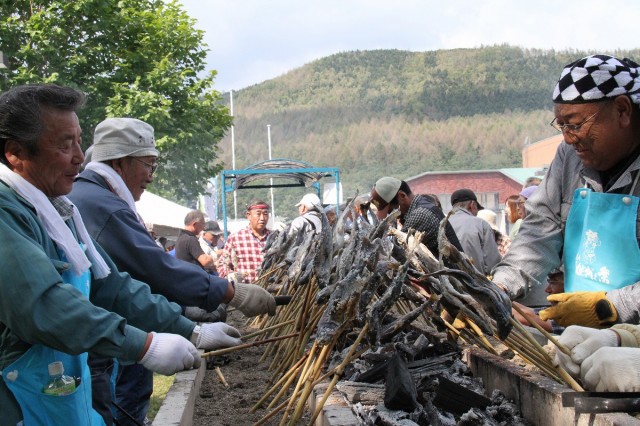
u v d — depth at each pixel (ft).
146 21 72.69
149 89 69.15
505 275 11.82
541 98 654.12
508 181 139.03
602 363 8.58
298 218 25.99
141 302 10.21
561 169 11.41
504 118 601.21
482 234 20.39
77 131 8.48
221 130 76.79
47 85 8.38
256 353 21.06
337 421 10.48
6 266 7.55
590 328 9.47
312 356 12.43
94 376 11.00
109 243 12.02
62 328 7.68
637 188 10.19
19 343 7.97
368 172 524.11
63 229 8.46
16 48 66.23
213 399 15.97
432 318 13.84
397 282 11.14
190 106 72.43
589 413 8.59
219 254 37.78
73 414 8.09
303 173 53.42
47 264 7.77
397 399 10.77
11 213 7.83
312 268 13.25
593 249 10.58
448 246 11.23
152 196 48.78
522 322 12.86
